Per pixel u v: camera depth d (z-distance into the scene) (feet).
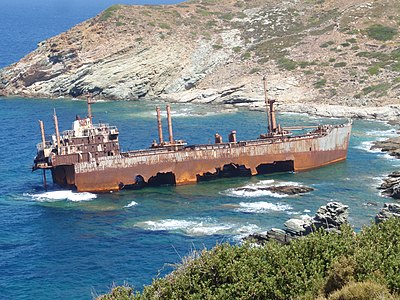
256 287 161.99
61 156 380.58
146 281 249.55
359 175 402.11
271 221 316.19
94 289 244.22
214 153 406.21
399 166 420.36
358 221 307.58
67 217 332.60
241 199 358.64
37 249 287.48
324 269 168.35
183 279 165.68
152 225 316.19
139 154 393.91
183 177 399.65
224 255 171.42
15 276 258.78
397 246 169.68
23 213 339.36
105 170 383.86
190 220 322.34
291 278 163.94
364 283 150.30
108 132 396.78
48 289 245.86
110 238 298.97
